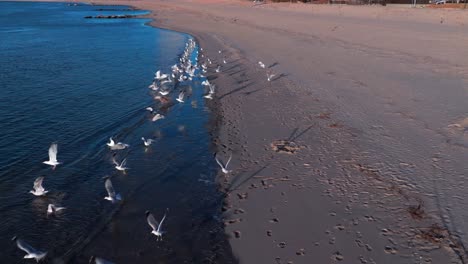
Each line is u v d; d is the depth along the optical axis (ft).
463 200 35.19
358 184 39.32
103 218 37.27
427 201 35.45
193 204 39.09
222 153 49.06
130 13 316.40
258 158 46.96
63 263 31.63
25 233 35.17
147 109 66.44
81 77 89.51
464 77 74.84
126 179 44.16
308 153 46.88
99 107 68.18
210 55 114.21
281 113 60.64
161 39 155.94
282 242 32.50
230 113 62.80
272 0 334.03
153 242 33.86
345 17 188.34
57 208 38.22
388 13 187.73
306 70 86.12
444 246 29.91
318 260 30.07
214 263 31.19
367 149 46.37
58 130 57.88
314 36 134.51
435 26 144.46
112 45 140.36
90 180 44.04
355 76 78.43
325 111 59.93
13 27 205.16
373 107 60.03
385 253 29.91
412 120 53.98
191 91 76.74
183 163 47.42
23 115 63.57
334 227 33.45
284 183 41.01
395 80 74.08
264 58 102.42
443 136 48.42
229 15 239.09
